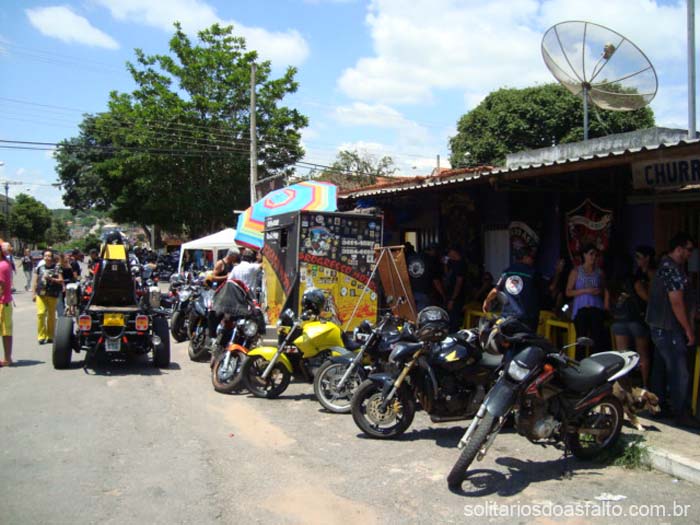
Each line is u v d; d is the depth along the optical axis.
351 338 7.63
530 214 9.63
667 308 5.90
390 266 8.96
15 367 9.35
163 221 35.22
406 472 5.09
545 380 5.01
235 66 32.47
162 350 9.34
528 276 7.05
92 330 9.10
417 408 7.19
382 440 5.96
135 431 6.11
